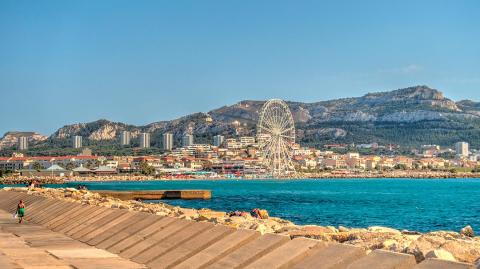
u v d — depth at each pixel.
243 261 16.58
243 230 19.08
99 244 26.19
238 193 179.00
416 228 63.72
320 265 14.39
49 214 41.81
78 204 40.28
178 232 22.41
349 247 14.55
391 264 13.05
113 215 31.33
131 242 24.02
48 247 26.17
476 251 15.48
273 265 15.38
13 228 36.50
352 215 83.75
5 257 22.88
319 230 24.39
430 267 12.25
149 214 27.73
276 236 17.27
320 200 134.25
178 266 18.53
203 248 19.42
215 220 30.19
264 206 108.19
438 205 112.50
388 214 86.56
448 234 23.94
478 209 99.19
